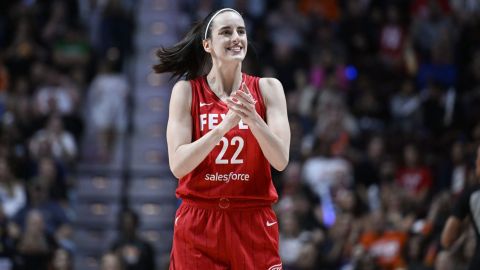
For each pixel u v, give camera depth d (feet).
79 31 100.99
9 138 83.76
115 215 84.69
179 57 33.22
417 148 81.10
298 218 72.33
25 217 76.33
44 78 93.97
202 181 31.42
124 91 91.66
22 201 78.28
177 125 31.58
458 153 78.48
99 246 82.48
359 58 100.37
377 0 107.45
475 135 80.64
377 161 81.00
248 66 77.30
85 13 106.22
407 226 67.26
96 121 90.79
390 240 66.85
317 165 79.71
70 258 74.33
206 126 31.68
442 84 94.32
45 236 72.23
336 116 85.46
